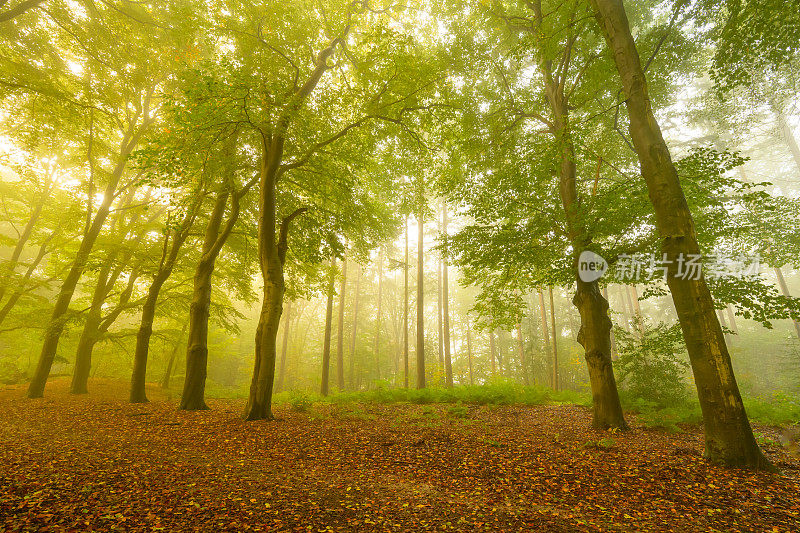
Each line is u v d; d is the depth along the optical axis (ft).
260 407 32.58
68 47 45.11
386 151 47.06
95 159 53.47
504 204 36.70
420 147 45.01
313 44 42.24
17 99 43.09
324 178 43.70
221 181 42.93
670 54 35.91
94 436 25.14
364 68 39.99
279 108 30.17
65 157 59.52
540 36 30.99
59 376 77.61
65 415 33.60
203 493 14.87
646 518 13.37
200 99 24.11
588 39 40.70
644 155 23.41
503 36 43.86
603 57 34.81
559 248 35.29
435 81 41.68
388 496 15.49
